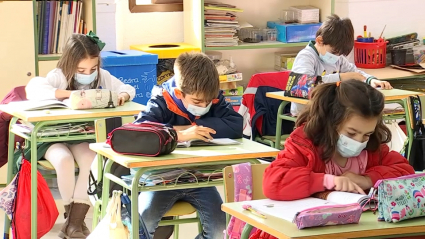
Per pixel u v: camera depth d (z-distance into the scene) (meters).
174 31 5.49
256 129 4.36
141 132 2.44
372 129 2.05
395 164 2.21
